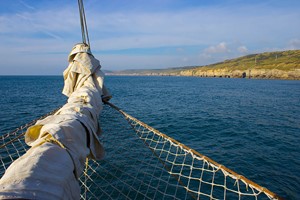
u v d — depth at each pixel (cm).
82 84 662
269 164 1077
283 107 3003
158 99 3709
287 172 997
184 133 1580
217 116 2241
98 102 568
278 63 15088
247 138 1500
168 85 8344
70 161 224
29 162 184
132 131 1236
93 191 691
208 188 816
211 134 1569
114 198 682
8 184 155
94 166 834
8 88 5894
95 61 717
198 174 891
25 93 4484
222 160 1109
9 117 2042
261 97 4228
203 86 7719
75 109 412
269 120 2127
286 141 1460
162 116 2198
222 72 18312
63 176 194
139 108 2717
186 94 4709
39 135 267
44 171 181
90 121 374
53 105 2884
